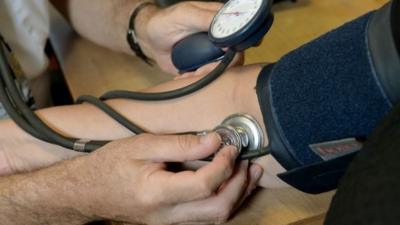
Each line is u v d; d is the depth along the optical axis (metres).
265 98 0.50
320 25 0.83
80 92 0.80
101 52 0.89
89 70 0.85
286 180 0.51
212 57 0.61
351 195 0.33
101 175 0.54
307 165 0.47
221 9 0.59
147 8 0.84
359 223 0.31
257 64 0.59
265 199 0.57
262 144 0.52
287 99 0.48
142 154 0.52
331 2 0.88
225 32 0.54
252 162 0.55
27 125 0.63
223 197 0.52
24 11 0.89
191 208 0.52
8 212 0.60
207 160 0.52
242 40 0.53
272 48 0.78
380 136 0.34
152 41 0.78
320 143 0.46
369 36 0.42
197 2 0.72
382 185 0.31
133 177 0.51
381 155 0.33
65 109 0.65
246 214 0.55
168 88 0.62
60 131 0.63
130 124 0.60
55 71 1.09
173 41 0.73
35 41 0.93
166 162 0.52
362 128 0.43
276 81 0.49
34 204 0.59
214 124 0.56
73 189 0.56
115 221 0.58
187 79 0.62
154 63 0.83
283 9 0.88
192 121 0.58
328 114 0.45
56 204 0.58
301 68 0.48
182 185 0.48
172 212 0.52
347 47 0.44
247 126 0.52
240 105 0.55
